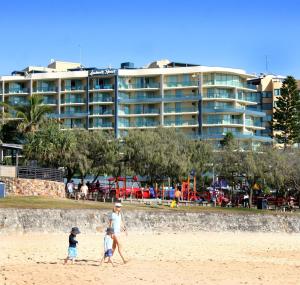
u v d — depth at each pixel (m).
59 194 63.84
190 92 133.75
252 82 148.75
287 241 51.94
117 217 30.45
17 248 37.47
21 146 71.56
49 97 139.50
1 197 54.28
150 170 81.50
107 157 80.12
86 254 35.00
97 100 136.00
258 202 77.31
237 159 84.25
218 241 48.97
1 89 141.38
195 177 87.94
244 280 25.84
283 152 89.31
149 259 33.44
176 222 55.50
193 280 25.34
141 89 135.62
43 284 23.08
